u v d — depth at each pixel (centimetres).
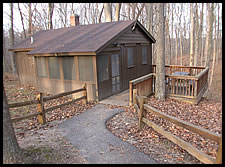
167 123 578
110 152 398
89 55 806
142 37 1188
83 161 362
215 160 289
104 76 862
